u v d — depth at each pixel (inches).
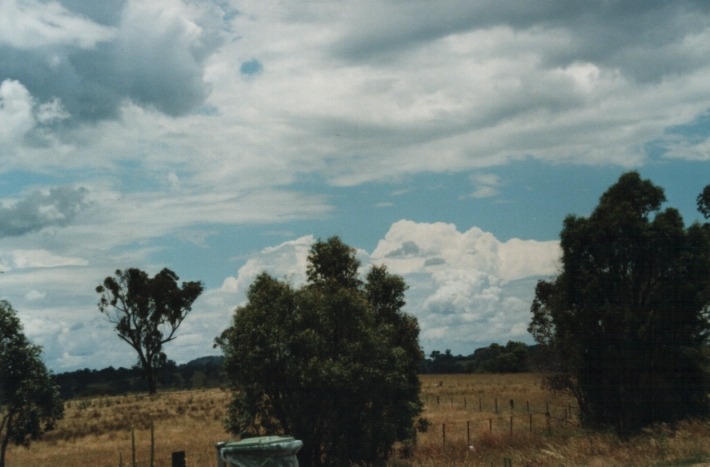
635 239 1359.5
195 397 3531.0
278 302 1125.1
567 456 904.9
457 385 4114.2
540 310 1563.7
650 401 1371.8
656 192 1457.9
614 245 1369.3
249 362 1098.7
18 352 1179.9
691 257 1344.7
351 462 1124.5
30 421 1189.1
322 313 1128.8
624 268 1385.3
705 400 1375.5
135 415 2662.4
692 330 1380.4
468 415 2177.7
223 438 1787.6
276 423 1144.2
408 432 1229.1
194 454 1393.9
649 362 1384.1
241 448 416.8
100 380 6072.8
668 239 1355.8
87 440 2009.1
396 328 1325.0
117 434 2102.6
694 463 773.9
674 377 1378.0
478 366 7066.9
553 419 1752.0
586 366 1418.6
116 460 1525.6
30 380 1178.6
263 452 416.5
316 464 1123.3
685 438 921.5
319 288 1254.3
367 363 1128.8
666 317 1355.8
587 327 1395.2
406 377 1248.8
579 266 1403.8
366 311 1159.0
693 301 1352.1
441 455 1144.8
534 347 1593.3
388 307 1339.8
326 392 1103.0
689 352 1348.4
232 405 1139.3
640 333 1384.1
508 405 2568.9
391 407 1224.2
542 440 1235.9
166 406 3046.3
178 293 4355.3
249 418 1121.4
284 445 420.2
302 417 1115.9
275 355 1102.4
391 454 1222.9
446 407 2549.2
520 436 1323.8
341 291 1156.5
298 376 1085.8
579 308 1413.6
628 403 1384.1
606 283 1382.9
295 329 1114.1
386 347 1172.5
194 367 6412.4
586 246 1392.7
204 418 2443.4
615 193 1475.1
